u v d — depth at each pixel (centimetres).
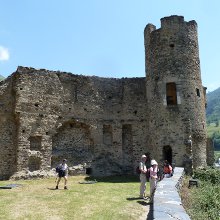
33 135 1825
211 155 2230
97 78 2167
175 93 2091
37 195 1184
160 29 2003
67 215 891
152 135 1956
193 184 1379
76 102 2048
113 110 2155
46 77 1950
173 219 452
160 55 1969
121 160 2091
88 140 2069
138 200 1101
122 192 1268
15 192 1251
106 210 949
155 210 508
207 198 998
